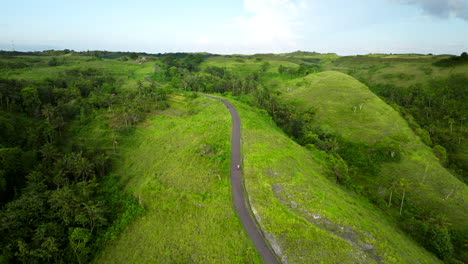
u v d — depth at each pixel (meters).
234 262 41.50
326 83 192.62
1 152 73.50
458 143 141.25
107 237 54.09
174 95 155.25
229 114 104.69
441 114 168.62
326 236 43.44
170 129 106.00
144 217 57.28
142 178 75.00
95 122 119.25
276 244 43.16
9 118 102.50
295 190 54.69
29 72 182.25
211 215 51.81
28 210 57.81
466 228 74.44
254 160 66.56
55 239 51.69
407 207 82.62
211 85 170.50
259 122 98.69
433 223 71.69
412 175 96.69
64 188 64.62
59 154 87.56
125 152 99.75
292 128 119.88
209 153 73.88
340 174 78.50
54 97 131.75
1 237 51.38
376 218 62.50
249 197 54.16
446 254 62.22
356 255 40.62
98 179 83.62
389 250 43.12
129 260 47.81
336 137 121.00
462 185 91.75
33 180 72.06
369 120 134.62
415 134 129.38
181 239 48.81
